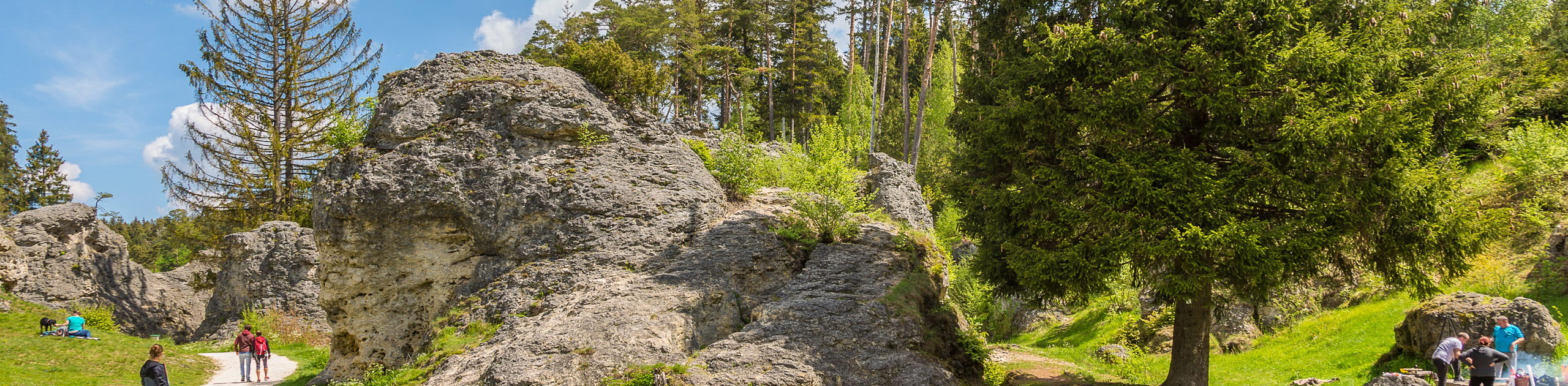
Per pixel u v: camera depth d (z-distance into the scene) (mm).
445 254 15266
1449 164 13523
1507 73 20797
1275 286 12875
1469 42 19141
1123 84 12867
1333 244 12930
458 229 15320
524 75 17219
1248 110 12578
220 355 24453
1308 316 20328
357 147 16000
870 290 13898
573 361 11453
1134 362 20109
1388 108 11602
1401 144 12219
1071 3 15930
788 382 11195
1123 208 13297
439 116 16219
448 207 15164
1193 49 12633
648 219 15078
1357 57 12273
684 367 11383
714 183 17125
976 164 16516
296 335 28547
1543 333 12211
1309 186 12312
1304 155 12094
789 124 57938
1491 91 12875
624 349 11727
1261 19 13250
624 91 19062
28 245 31391
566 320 12469
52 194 73625
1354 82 12414
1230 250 12008
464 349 12805
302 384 18188
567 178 15461
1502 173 19484
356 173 15336
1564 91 21719
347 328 15164
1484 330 12562
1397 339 14430
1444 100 12344
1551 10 25406
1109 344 24141
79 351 19297
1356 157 12734
